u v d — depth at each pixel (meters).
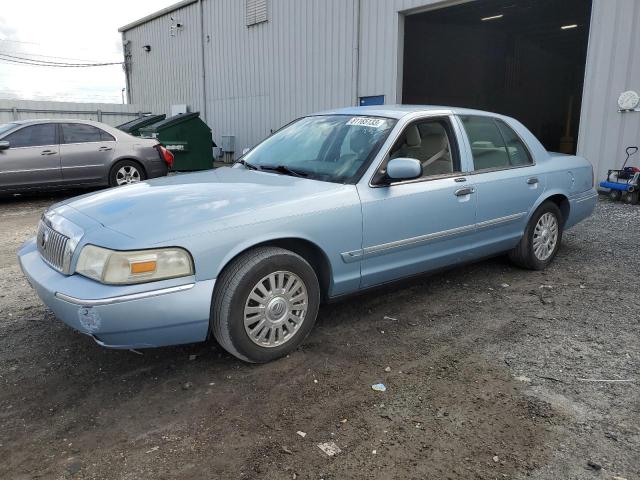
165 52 22.25
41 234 3.50
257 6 16.72
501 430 2.69
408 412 2.85
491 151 4.74
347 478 2.35
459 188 4.25
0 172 8.97
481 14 17.45
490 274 5.20
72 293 2.83
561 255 5.89
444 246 4.27
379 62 13.12
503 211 4.70
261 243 3.26
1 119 18.88
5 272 5.34
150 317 2.84
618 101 9.41
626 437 2.63
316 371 3.28
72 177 9.70
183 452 2.52
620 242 6.46
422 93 19.47
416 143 4.11
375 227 3.71
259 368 3.32
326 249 3.49
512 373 3.27
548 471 2.39
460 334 3.83
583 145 10.03
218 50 18.97
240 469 2.40
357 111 4.48
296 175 3.94
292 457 2.48
